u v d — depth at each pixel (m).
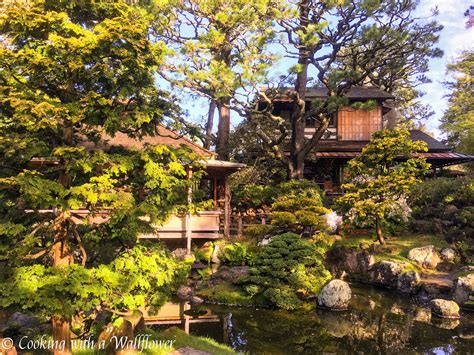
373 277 15.75
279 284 13.09
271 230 16.36
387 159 16.92
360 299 13.74
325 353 9.10
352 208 16.77
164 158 6.54
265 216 18.92
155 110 6.27
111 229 6.47
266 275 13.53
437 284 13.67
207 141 24.30
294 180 20.34
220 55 18.31
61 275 5.63
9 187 5.67
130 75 6.01
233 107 18.72
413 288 14.04
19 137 5.73
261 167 23.27
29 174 5.32
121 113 6.13
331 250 17.28
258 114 19.67
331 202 20.97
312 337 10.17
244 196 20.28
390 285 15.08
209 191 19.94
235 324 11.15
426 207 19.48
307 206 15.91
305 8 19.17
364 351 9.30
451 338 10.19
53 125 5.45
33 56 5.55
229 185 19.83
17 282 5.44
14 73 5.93
